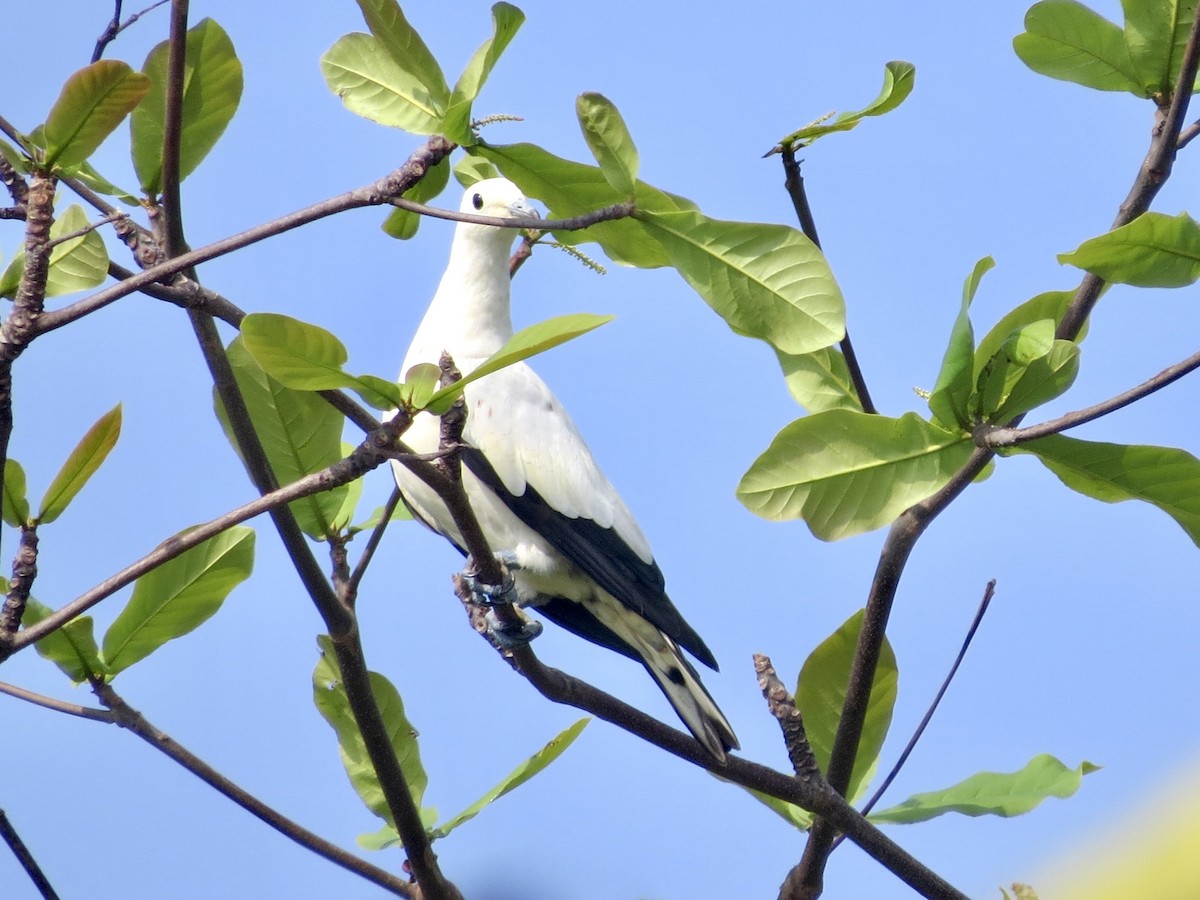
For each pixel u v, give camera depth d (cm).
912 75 808
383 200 702
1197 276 774
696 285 762
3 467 638
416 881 885
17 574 642
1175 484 760
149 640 830
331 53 805
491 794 923
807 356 912
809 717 965
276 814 866
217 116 853
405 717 952
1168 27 898
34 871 758
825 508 773
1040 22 910
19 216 671
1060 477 782
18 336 625
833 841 897
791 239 749
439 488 659
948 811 895
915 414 759
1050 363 752
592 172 775
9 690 800
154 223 840
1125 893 543
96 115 675
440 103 738
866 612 873
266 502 612
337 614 841
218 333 819
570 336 562
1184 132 896
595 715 877
